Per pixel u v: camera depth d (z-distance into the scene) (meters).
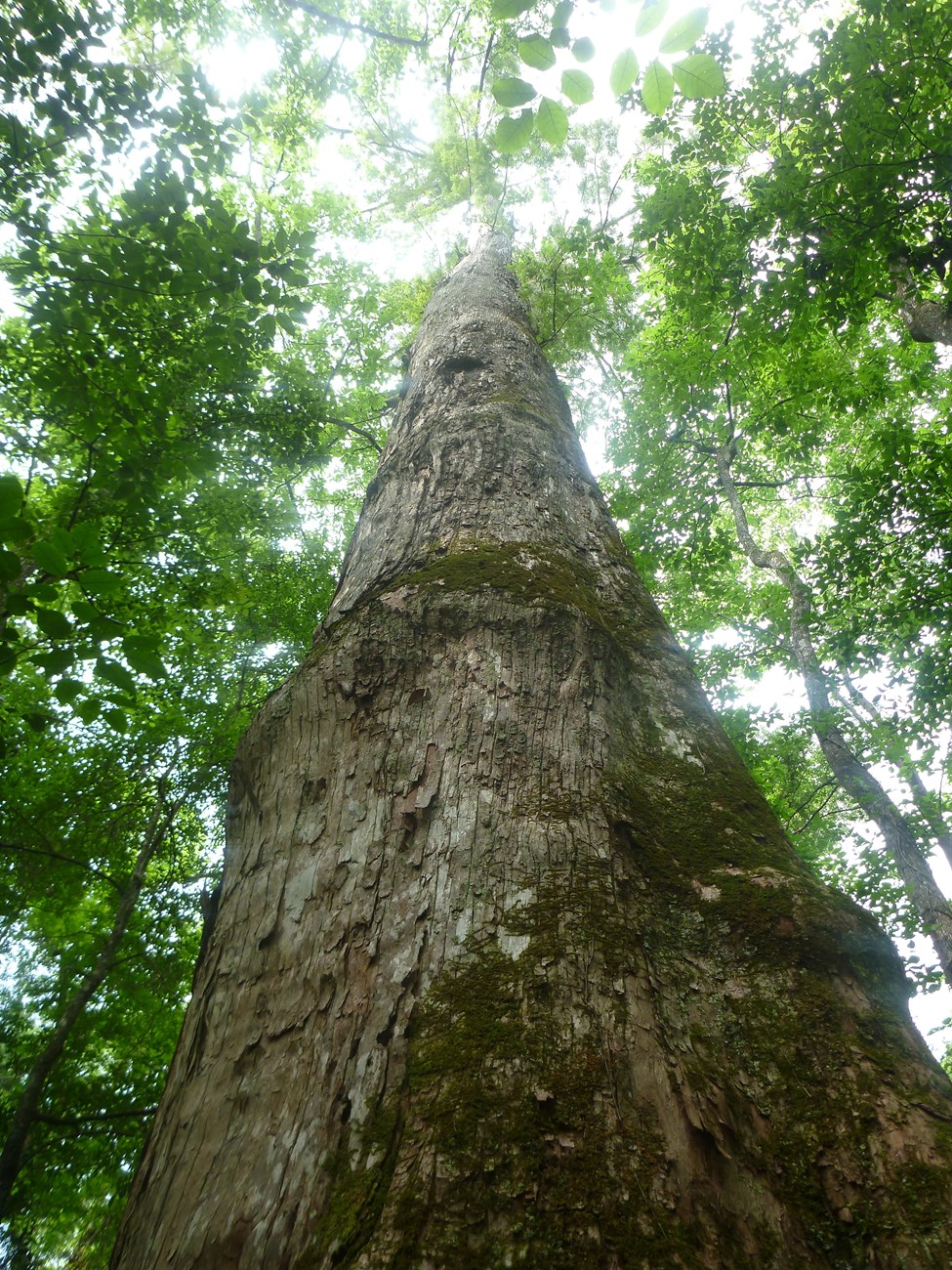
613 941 1.52
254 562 9.73
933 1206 1.12
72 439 6.36
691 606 11.12
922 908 7.05
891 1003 1.50
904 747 7.29
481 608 2.30
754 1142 1.25
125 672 2.77
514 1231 1.06
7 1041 7.70
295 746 2.15
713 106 6.86
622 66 1.81
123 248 4.68
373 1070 1.36
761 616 10.61
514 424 3.65
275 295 4.93
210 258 4.71
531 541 2.79
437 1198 1.10
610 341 12.01
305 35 8.36
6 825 8.14
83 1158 7.30
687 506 10.85
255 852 1.98
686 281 7.69
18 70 4.36
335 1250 1.08
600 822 1.80
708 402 10.74
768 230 6.64
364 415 11.50
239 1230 1.21
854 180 5.91
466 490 3.12
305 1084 1.40
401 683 2.17
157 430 5.84
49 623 2.63
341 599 2.84
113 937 7.16
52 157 4.68
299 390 8.74
